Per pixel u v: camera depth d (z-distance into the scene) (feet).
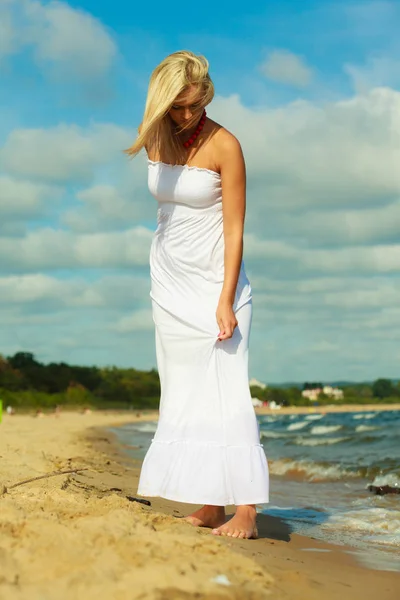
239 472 10.97
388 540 13.20
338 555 11.20
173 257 11.55
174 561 7.55
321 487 23.45
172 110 10.77
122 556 7.52
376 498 20.08
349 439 49.14
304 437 58.44
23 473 18.38
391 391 345.10
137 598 6.26
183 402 11.29
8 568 6.91
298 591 7.73
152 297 11.85
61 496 12.60
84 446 42.68
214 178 11.20
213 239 11.38
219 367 11.21
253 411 11.26
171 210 11.53
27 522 8.43
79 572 6.82
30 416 175.01
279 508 18.02
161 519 10.45
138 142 10.84
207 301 11.38
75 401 264.52
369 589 8.46
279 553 10.34
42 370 282.15
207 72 10.67
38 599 6.08
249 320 11.51
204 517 11.75
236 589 6.93
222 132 11.12
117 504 11.37
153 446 11.41
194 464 11.01
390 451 38.17
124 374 316.60
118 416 212.02
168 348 11.52
